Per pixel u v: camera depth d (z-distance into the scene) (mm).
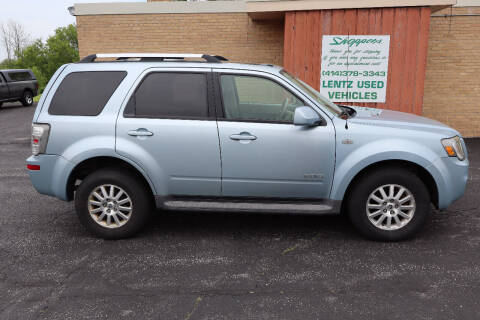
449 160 4102
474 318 2906
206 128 4199
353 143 4105
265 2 9000
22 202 5898
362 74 9008
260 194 4312
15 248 4250
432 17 10211
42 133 4312
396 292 3268
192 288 3375
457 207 5375
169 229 4762
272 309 3051
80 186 4375
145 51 11391
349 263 3797
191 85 4305
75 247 4266
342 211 5309
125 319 2951
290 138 4141
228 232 4648
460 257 3895
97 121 4281
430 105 10648
